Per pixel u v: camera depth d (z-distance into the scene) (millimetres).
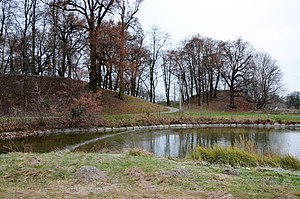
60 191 4609
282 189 4770
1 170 5895
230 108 47594
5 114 22250
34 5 26906
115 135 19359
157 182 5172
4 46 31188
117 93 34438
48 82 29266
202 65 48094
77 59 35031
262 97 49750
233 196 4375
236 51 47156
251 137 19938
